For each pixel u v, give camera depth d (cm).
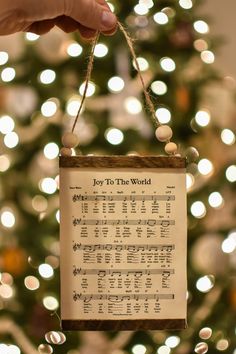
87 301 58
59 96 99
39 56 101
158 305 58
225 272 101
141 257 58
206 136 102
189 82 101
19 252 97
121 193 58
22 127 103
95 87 98
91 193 58
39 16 61
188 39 101
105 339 106
